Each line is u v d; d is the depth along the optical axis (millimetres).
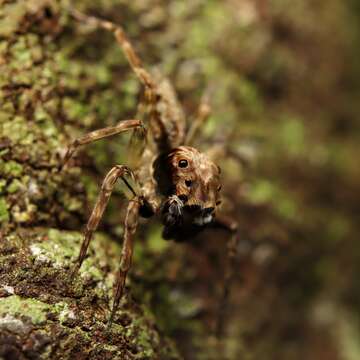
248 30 121
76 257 102
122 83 111
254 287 117
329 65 128
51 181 104
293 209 120
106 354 100
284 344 120
